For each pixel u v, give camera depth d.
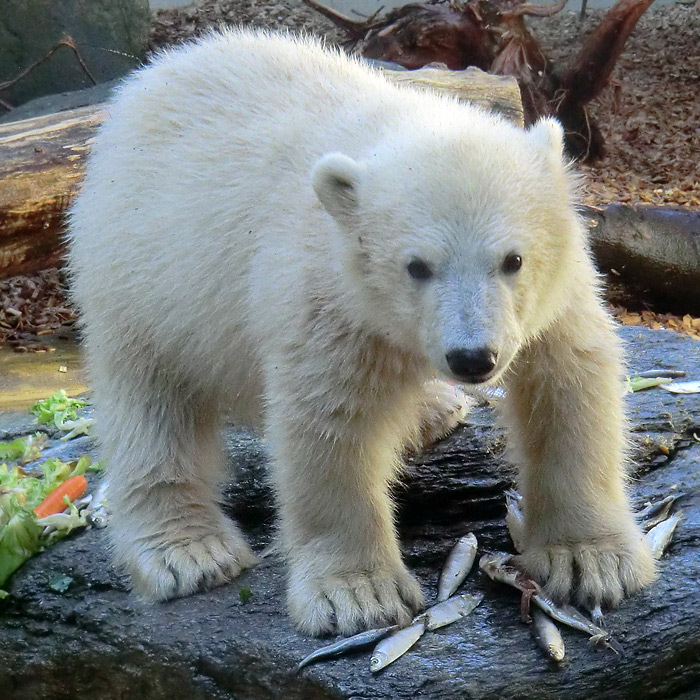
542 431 5.16
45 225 9.50
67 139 9.61
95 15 18.42
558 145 4.89
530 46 17.19
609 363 5.06
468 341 4.16
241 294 5.23
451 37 16.62
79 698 5.54
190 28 20.84
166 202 5.52
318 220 4.86
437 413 6.41
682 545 5.38
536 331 4.77
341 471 4.86
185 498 5.76
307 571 4.97
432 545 5.71
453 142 4.57
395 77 10.44
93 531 6.07
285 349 4.84
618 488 5.25
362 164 4.67
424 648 4.71
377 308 4.63
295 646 4.79
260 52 5.84
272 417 4.95
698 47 21.86
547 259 4.59
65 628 5.55
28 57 18.00
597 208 13.40
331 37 20.41
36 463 7.03
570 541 5.12
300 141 5.21
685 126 19.14
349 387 4.74
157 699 5.20
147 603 5.43
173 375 5.77
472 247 4.32
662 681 4.76
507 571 5.07
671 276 12.77
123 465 5.78
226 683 4.93
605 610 4.90
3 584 5.80
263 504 6.22
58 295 12.45
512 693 4.50
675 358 7.69
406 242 4.41
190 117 5.64
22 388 9.55
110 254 5.72
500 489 6.07
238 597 5.30
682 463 6.23
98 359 5.96
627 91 20.48
